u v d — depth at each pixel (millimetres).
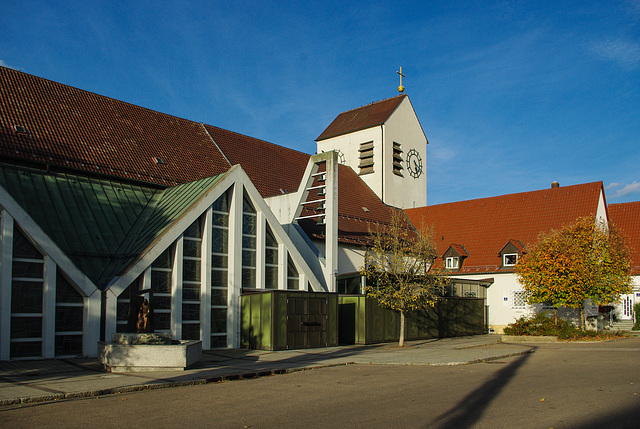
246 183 25188
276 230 26000
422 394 11734
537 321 30375
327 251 28891
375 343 27297
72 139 26938
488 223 42406
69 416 9648
